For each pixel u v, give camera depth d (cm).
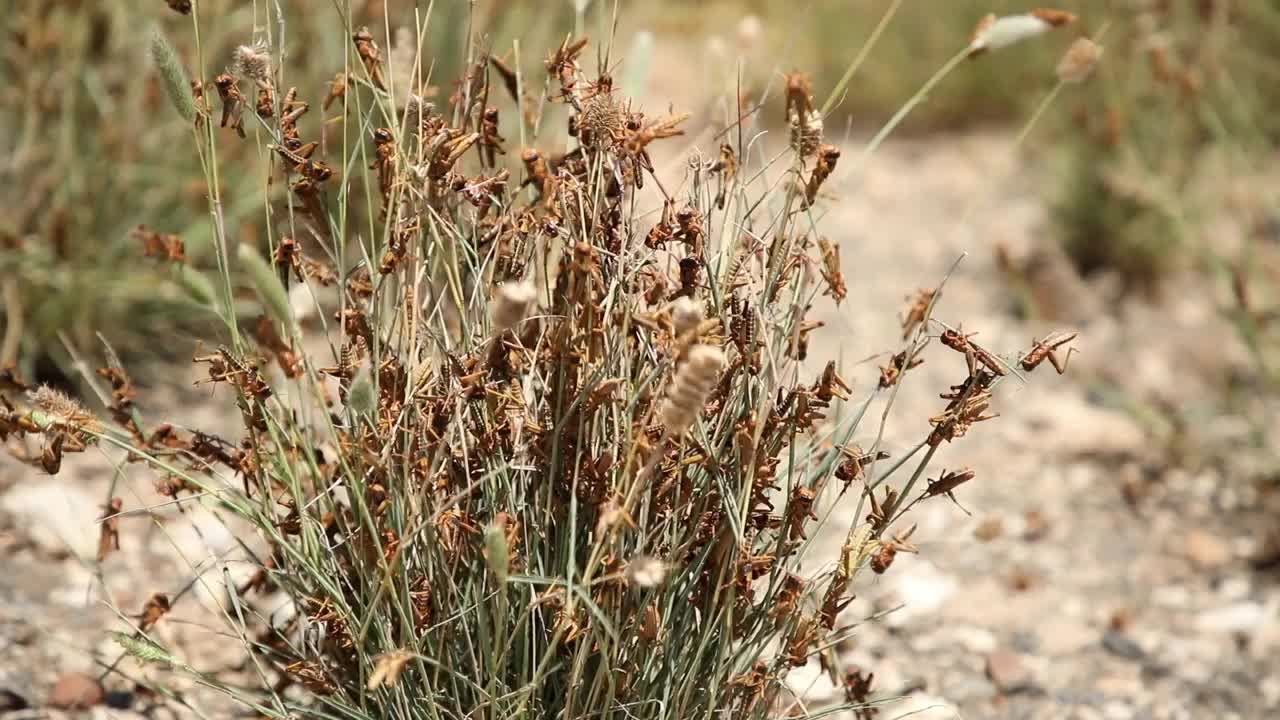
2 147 222
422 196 155
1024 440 245
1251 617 198
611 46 157
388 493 157
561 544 157
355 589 161
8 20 218
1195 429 244
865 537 157
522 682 155
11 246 212
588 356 153
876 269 335
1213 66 273
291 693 173
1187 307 311
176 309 227
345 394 158
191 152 230
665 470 155
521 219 157
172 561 192
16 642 179
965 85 480
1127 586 204
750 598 157
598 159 153
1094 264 334
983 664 190
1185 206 307
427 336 160
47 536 193
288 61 216
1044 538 212
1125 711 185
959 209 388
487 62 159
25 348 214
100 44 227
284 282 158
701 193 158
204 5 222
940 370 272
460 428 154
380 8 195
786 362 157
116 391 163
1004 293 320
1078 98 336
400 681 156
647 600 154
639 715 156
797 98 154
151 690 172
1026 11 467
